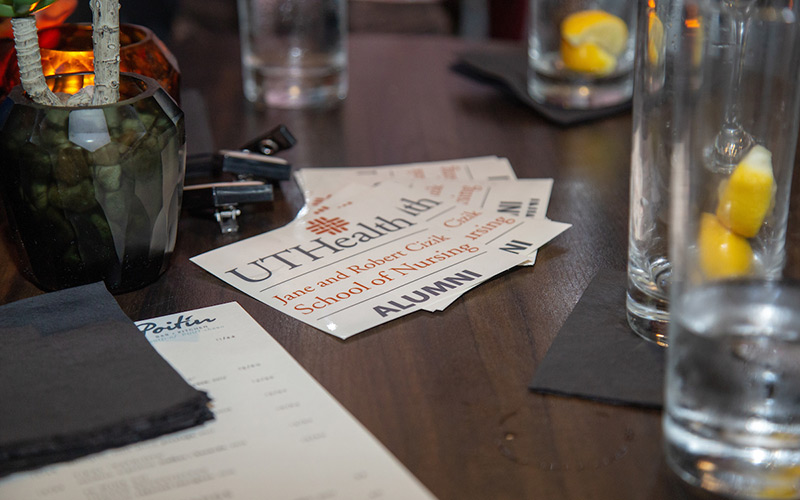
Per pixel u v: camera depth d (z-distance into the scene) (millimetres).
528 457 393
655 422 411
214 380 430
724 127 386
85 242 468
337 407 417
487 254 504
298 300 476
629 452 395
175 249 520
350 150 638
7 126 457
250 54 712
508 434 407
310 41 702
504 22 1263
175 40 870
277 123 684
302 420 412
